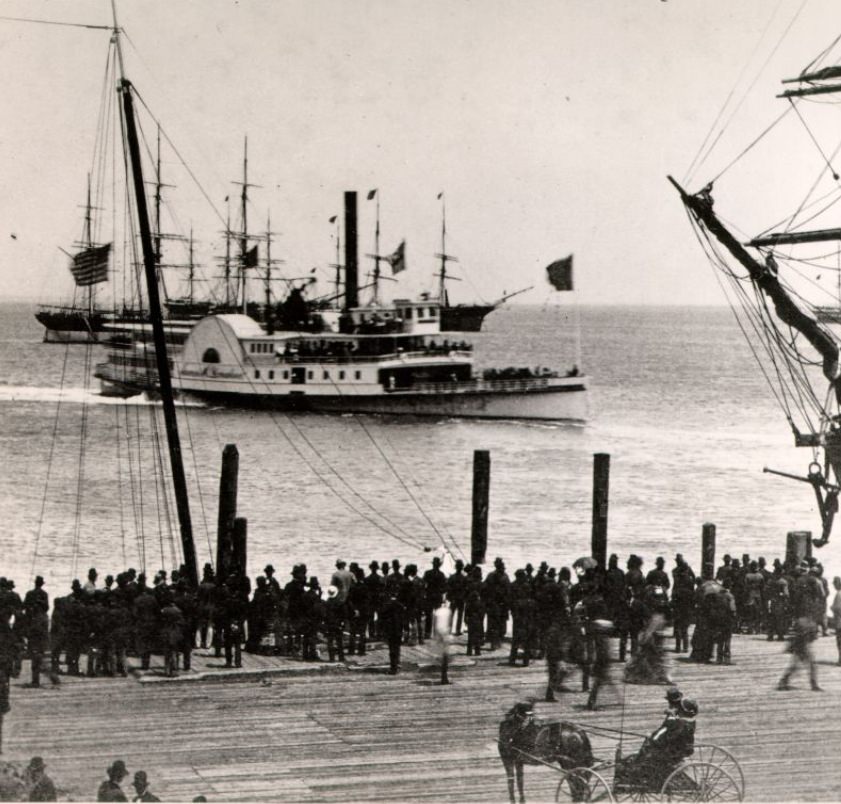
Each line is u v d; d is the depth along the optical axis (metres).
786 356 40.16
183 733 25.25
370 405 136.12
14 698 27.67
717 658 32.59
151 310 42.81
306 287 150.75
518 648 34.22
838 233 38.66
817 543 39.69
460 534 76.31
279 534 75.44
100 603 29.92
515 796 21.75
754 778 22.67
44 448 114.44
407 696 28.56
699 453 119.00
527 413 137.88
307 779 22.56
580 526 80.31
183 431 127.19
